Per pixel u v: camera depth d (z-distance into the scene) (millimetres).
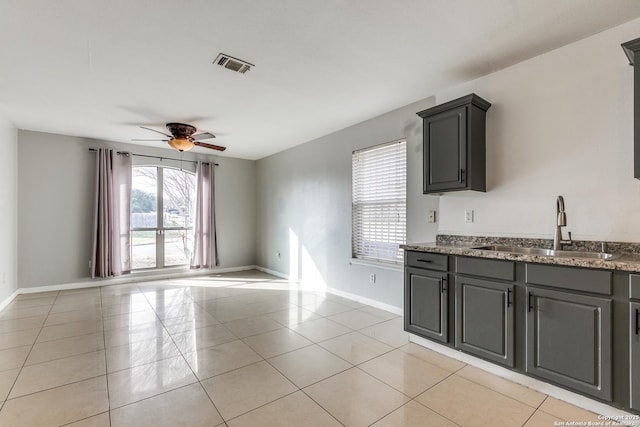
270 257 6211
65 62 2520
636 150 1818
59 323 3318
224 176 6367
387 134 3752
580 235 2229
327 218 4730
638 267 1615
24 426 1705
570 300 1856
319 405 1898
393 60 2535
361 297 4125
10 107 3547
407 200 3514
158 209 5707
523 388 2088
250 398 1969
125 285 5102
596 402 1809
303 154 5277
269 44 2297
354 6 1896
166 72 2713
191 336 2977
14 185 4305
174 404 1905
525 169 2520
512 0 1845
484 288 2252
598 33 2176
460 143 2617
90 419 1764
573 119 2283
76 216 4859
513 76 2602
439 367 2377
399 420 1762
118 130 4508
